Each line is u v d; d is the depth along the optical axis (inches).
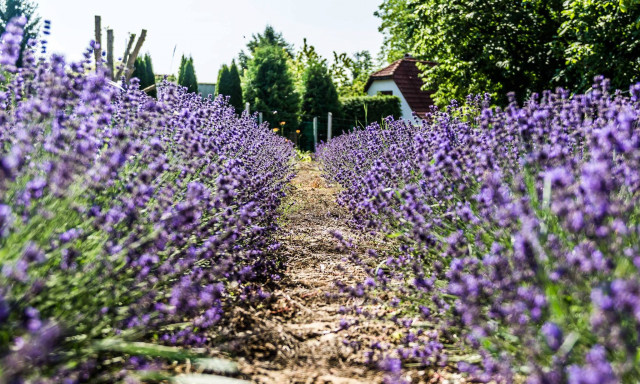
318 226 232.2
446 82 581.6
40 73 121.6
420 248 123.8
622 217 82.6
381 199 137.8
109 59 348.2
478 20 506.9
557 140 124.1
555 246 79.5
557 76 433.1
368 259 165.8
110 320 83.5
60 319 73.9
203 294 91.8
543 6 499.5
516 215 86.2
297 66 1258.6
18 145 91.1
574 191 82.8
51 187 81.4
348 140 362.9
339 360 100.0
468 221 113.3
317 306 130.5
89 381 75.3
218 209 129.6
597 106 136.4
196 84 924.6
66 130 100.2
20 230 72.9
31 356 62.1
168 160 128.9
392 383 85.6
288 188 334.6
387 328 113.7
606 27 370.9
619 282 56.4
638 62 364.2
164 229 95.5
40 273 77.0
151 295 89.4
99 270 85.0
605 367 51.9
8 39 110.1
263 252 162.2
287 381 89.9
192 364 89.4
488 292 84.9
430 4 556.1
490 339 80.6
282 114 882.8
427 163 127.7
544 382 64.8
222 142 167.9
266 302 130.0
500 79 524.1
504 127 132.9
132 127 122.1
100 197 100.9
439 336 103.7
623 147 87.0
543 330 72.6
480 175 124.1
